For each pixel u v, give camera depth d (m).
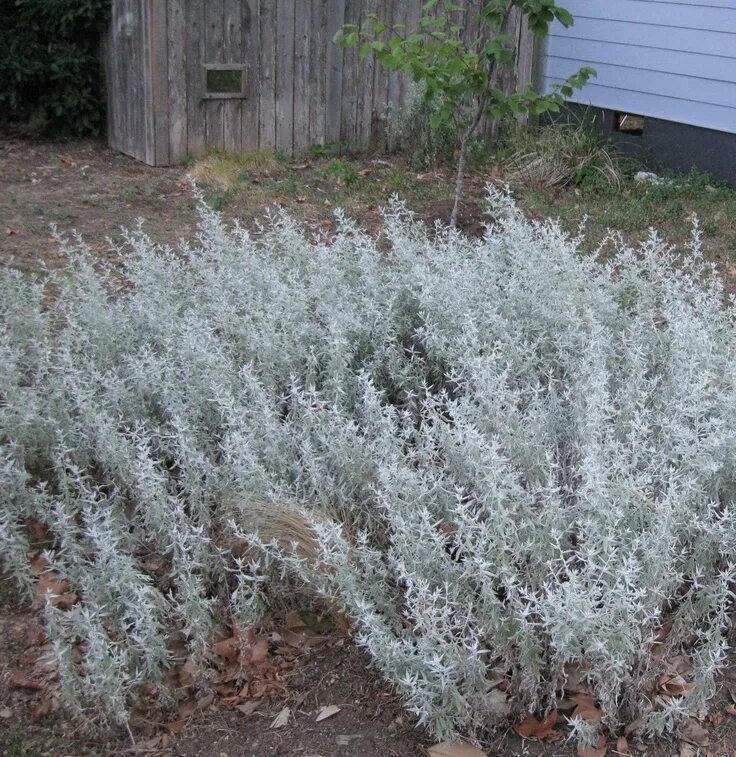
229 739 2.93
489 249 5.09
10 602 3.51
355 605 2.96
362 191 8.70
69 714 3.02
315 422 3.72
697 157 9.28
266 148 10.14
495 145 10.06
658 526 2.91
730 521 3.18
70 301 5.19
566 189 8.80
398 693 2.89
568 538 3.16
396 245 5.18
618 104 10.04
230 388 3.99
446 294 4.46
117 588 3.07
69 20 10.40
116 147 10.63
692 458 3.31
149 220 7.85
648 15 9.46
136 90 9.88
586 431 3.42
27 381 4.63
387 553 3.34
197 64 9.65
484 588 2.79
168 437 3.90
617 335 4.55
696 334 4.13
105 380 4.08
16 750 2.90
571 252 5.02
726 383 3.87
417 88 9.94
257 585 3.24
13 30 10.74
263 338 4.22
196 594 3.08
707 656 2.91
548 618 2.66
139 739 2.95
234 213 8.02
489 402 3.48
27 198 8.41
